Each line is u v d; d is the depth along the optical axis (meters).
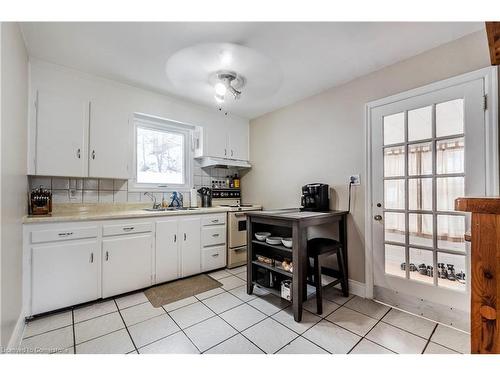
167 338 1.62
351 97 2.44
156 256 2.48
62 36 1.75
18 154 1.64
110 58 2.05
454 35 1.75
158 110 2.80
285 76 2.33
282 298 2.22
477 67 1.71
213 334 1.66
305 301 2.17
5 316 1.29
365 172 2.30
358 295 2.33
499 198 0.59
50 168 2.09
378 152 2.22
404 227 2.06
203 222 2.88
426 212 1.93
